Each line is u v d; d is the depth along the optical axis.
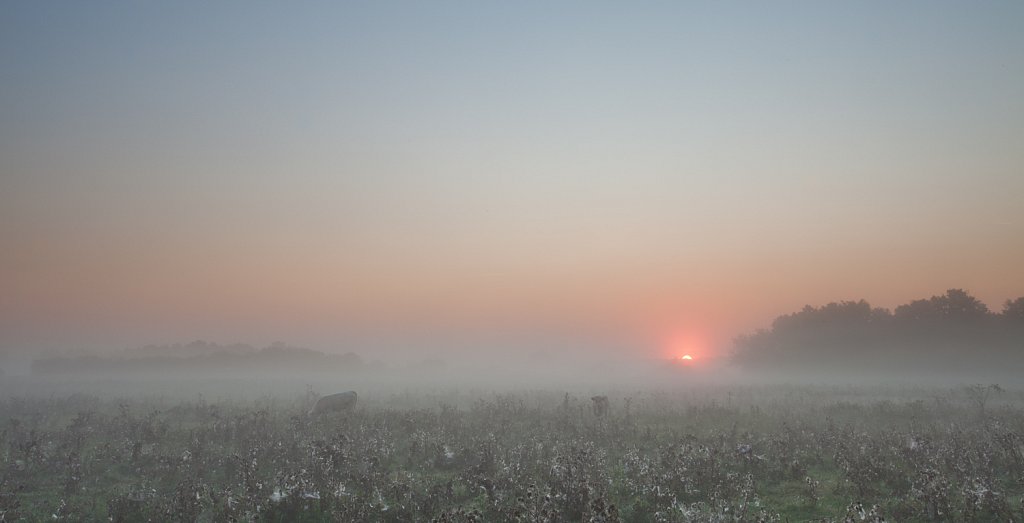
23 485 16.33
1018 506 13.49
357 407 38.59
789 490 15.64
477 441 21.52
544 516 12.23
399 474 17.23
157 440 23.05
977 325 77.06
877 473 16.56
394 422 27.23
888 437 21.58
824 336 88.81
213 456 19.84
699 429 25.72
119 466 19.11
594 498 13.23
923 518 13.01
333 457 17.70
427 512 13.46
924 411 30.30
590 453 18.23
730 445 20.61
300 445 20.94
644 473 16.28
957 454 17.81
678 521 12.77
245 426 24.89
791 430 22.98
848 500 14.46
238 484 16.31
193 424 28.30
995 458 17.59
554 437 22.88
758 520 12.46
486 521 12.83
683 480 15.80
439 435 22.83
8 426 26.55
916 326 81.31
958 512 13.19
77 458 18.52
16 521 13.61
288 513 13.61
